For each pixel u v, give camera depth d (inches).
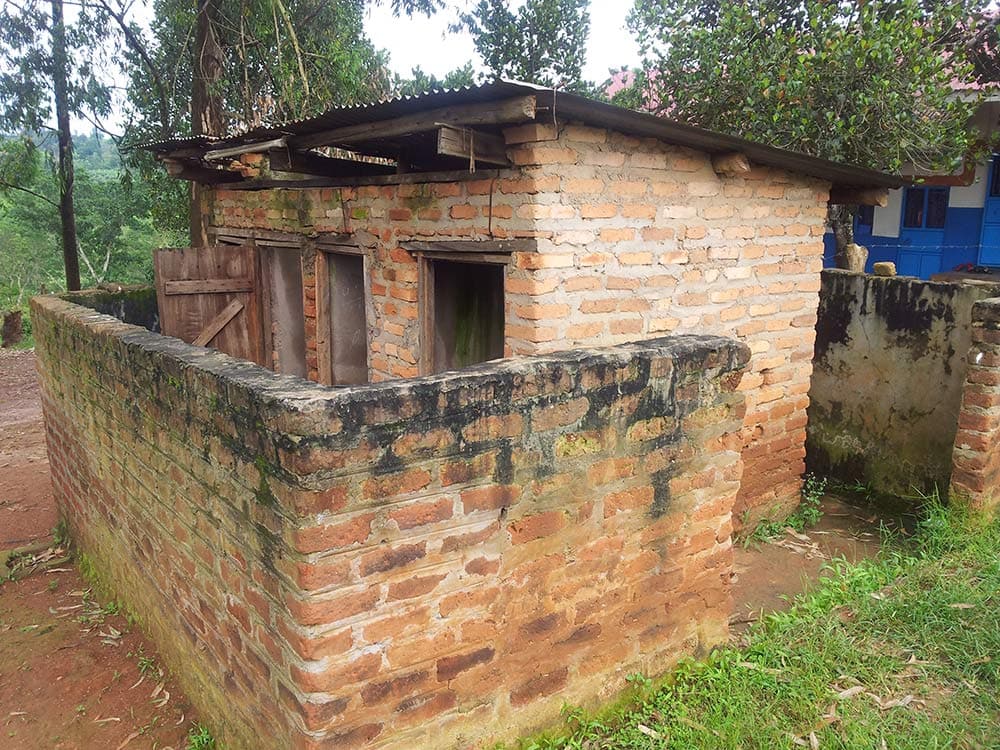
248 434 88.8
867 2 295.1
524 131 147.1
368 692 90.4
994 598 152.1
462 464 92.4
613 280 167.6
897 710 120.4
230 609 106.6
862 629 145.5
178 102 486.3
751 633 147.7
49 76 465.4
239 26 406.9
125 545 159.0
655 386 113.2
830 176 207.6
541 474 101.7
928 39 289.0
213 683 120.9
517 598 103.3
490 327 209.8
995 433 193.2
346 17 474.0
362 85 477.1
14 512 261.4
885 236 510.6
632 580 118.5
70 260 560.4
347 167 210.8
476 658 100.2
